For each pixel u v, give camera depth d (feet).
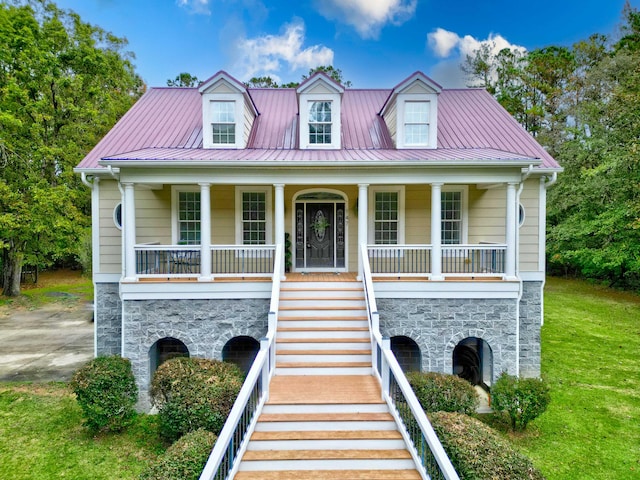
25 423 26.91
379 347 23.81
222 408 22.72
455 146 37.96
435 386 24.70
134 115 41.50
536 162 29.81
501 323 30.58
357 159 31.48
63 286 86.12
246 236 39.91
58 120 68.95
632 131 57.72
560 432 25.67
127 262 30.17
